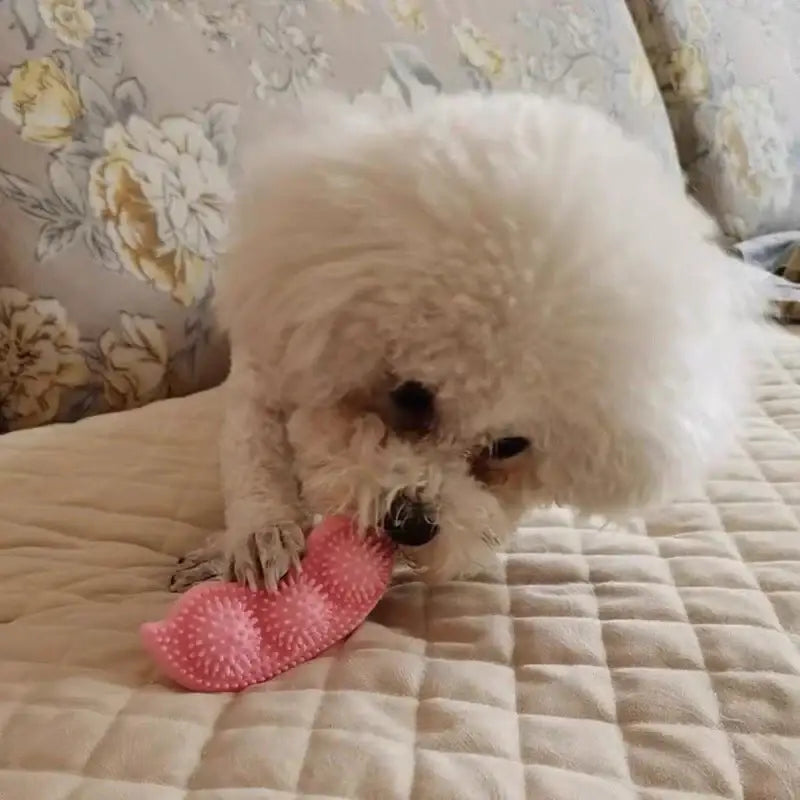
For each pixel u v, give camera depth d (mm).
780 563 725
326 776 487
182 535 757
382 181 635
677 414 665
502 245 603
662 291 637
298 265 647
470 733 523
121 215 956
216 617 582
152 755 500
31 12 929
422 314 613
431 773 490
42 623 637
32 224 904
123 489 788
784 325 1286
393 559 670
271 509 681
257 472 724
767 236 1660
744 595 672
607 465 667
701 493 831
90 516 755
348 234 629
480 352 614
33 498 766
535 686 577
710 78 1666
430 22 1247
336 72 1131
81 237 932
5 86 907
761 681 574
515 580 714
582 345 607
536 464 690
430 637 643
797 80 1808
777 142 1743
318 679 583
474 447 675
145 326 966
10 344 907
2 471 787
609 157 676
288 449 749
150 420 888
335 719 533
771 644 610
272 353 686
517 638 632
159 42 1007
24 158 908
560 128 680
